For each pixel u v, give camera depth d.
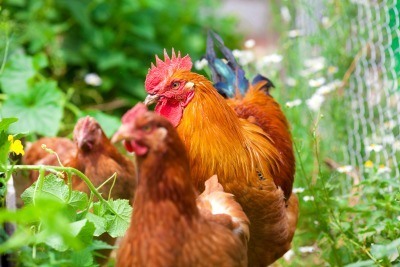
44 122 7.93
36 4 11.16
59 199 5.16
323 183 6.29
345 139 8.06
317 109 7.60
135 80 11.34
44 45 10.77
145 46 11.73
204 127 5.56
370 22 7.68
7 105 8.00
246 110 6.39
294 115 7.83
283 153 6.29
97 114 8.49
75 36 11.45
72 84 11.02
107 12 11.66
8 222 4.80
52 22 11.38
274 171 5.89
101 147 6.31
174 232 4.17
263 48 13.98
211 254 4.27
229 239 4.40
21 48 10.11
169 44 12.27
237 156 5.58
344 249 6.21
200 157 5.54
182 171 4.22
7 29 8.45
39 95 8.13
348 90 8.25
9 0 10.98
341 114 8.16
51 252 4.64
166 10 12.63
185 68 5.84
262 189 5.61
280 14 10.81
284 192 6.09
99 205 5.29
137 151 4.13
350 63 8.34
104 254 6.23
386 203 5.92
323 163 7.86
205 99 5.61
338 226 5.96
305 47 9.55
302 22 9.70
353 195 6.34
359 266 4.81
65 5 11.20
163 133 4.12
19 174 7.16
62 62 10.99
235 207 4.89
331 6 8.62
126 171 6.46
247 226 4.82
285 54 9.95
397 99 7.30
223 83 6.72
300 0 9.43
